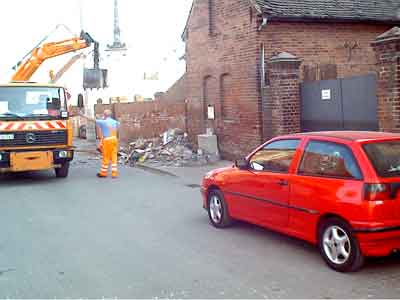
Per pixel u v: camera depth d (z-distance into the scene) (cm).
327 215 565
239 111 1430
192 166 1463
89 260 622
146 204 970
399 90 934
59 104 1304
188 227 777
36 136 1271
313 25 1382
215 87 1548
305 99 1247
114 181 1277
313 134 621
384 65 952
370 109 1062
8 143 1247
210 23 1539
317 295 490
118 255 639
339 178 558
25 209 954
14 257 645
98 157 1870
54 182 1289
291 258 606
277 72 1259
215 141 1535
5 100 1266
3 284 546
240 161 704
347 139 573
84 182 1274
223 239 700
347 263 541
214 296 494
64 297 503
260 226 710
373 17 1409
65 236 743
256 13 1317
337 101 1150
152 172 1433
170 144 1717
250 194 685
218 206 762
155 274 563
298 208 602
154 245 681
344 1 1453
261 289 509
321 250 576
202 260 609
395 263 579
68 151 1309
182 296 496
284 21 1339
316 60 1389
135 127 2056
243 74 1397
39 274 576
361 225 523
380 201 522
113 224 810
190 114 1711
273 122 1287
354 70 1445
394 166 544
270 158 665
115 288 523
